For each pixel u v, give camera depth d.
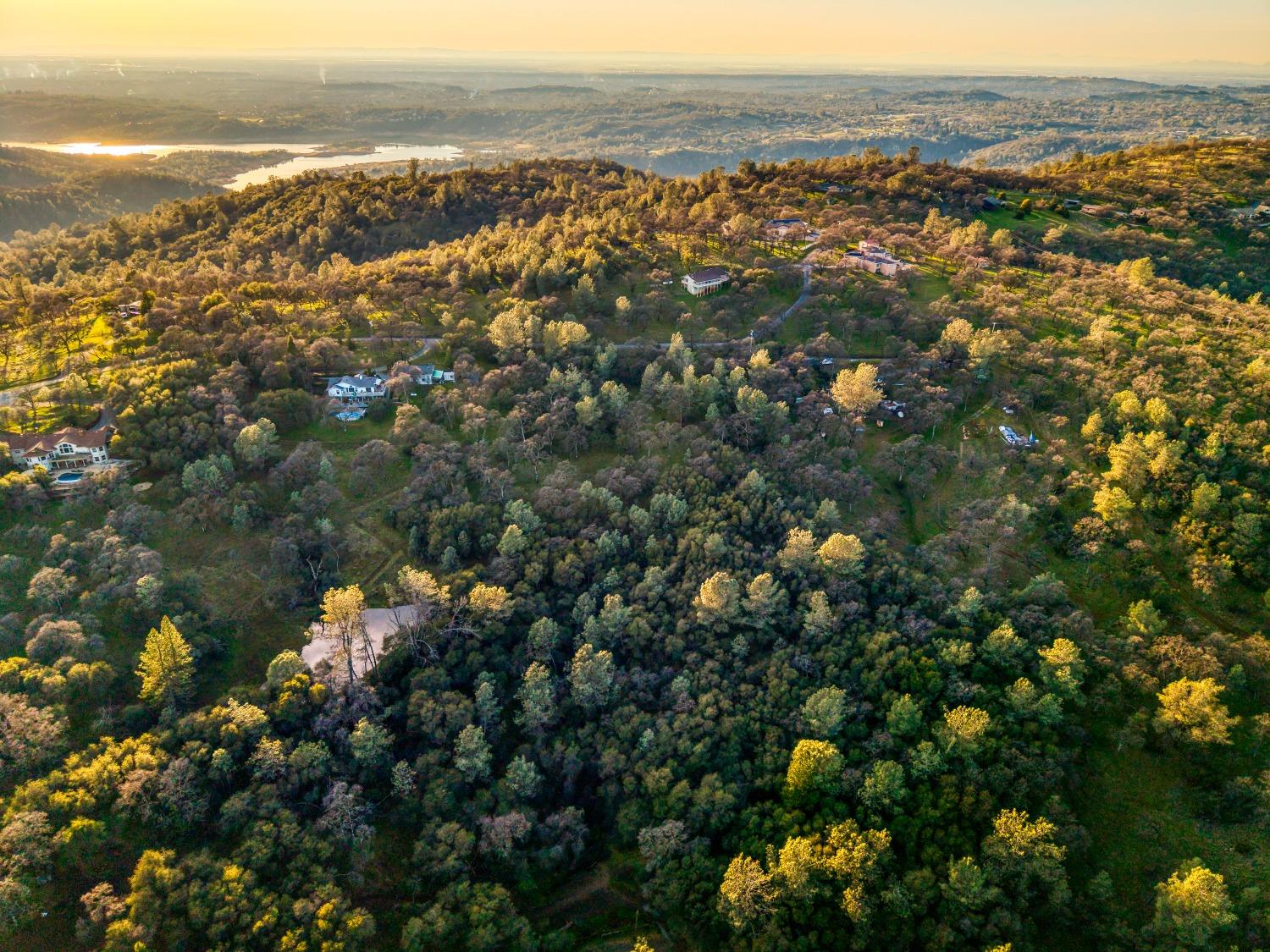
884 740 112.62
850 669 124.69
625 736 120.75
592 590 139.38
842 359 196.50
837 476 156.75
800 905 98.94
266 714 114.94
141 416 158.25
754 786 113.25
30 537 136.38
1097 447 159.38
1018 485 156.38
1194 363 175.38
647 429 173.75
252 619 134.12
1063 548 142.88
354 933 93.19
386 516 153.75
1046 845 95.56
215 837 104.25
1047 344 191.25
